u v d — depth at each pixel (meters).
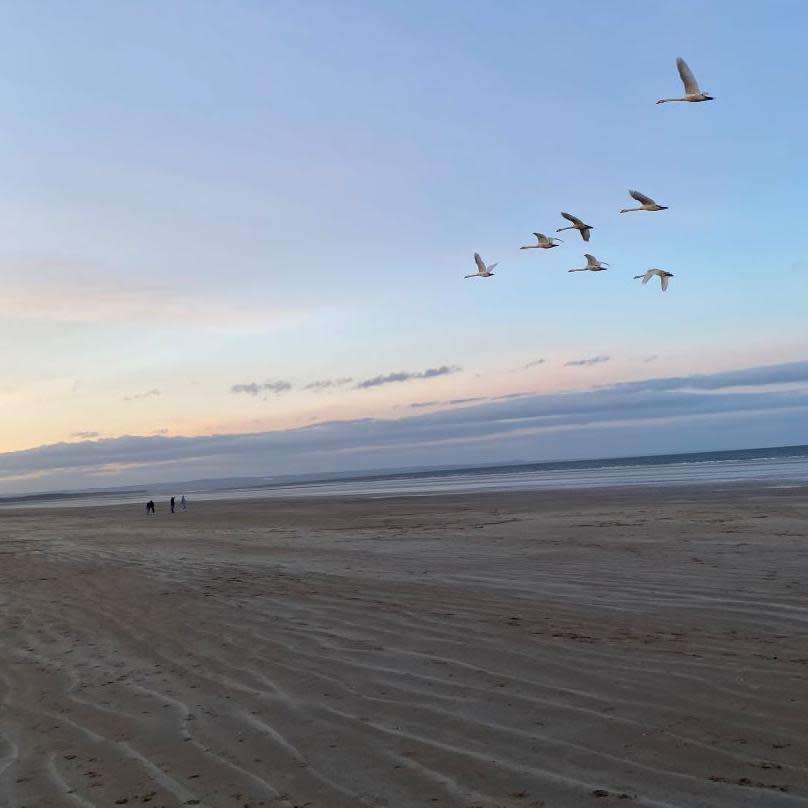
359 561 15.33
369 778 4.57
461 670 6.74
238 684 6.73
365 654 7.45
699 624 8.31
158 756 5.14
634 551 15.28
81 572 14.96
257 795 4.43
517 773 4.52
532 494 45.62
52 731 5.81
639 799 4.11
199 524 34.94
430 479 110.56
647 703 5.65
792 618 8.45
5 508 93.69
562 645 7.44
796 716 5.25
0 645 8.92
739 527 19.59
